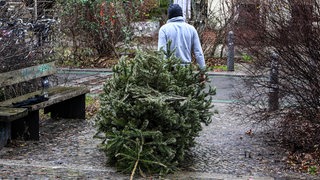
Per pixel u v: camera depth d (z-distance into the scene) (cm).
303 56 639
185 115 612
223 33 1642
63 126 834
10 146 703
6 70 803
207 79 656
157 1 1955
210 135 780
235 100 1030
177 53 731
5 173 576
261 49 688
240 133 790
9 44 809
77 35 1552
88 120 877
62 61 1391
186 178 571
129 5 1634
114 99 600
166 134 599
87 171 587
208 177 577
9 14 862
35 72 830
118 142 591
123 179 562
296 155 666
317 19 629
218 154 678
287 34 643
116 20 1595
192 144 646
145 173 583
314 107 651
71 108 887
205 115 648
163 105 585
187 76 644
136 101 589
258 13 684
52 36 996
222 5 1688
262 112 712
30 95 809
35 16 952
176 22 741
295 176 593
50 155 665
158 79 613
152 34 1661
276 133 753
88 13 1549
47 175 570
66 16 1489
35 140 735
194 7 1669
